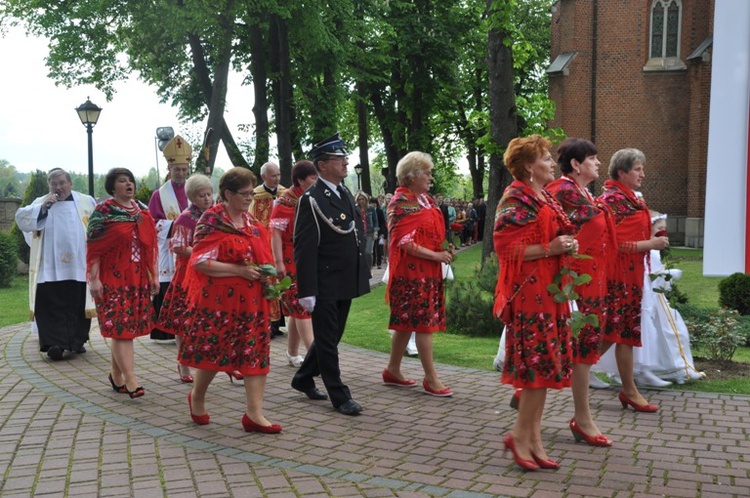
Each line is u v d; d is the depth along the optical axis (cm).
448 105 3525
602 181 3056
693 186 2873
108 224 630
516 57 1297
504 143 1268
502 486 419
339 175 600
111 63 2330
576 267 494
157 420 570
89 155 1802
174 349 895
